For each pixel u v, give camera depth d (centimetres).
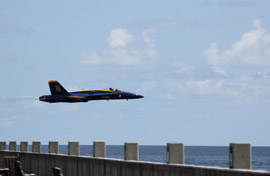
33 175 6944
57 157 7188
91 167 6134
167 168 4644
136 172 5134
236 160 4053
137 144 5456
